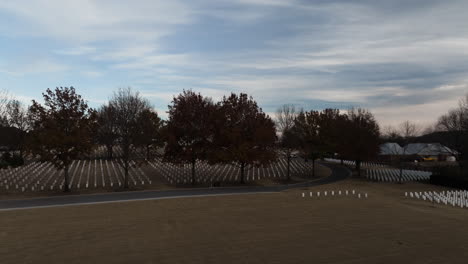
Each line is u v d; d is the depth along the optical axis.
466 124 54.00
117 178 41.16
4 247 15.41
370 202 28.45
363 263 13.53
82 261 13.66
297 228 19.06
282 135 63.25
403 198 32.12
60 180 38.28
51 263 13.43
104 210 23.91
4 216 21.84
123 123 44.06
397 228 19.23
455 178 40.16
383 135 96.25
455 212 24.95
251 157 42.81
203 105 43.31
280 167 58.62
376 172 52.78
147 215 22.28
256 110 46.84
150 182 39.88
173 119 42.72
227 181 43.50
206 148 42.47
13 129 52.28
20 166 47.25
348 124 55.25
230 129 43.16
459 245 16.02
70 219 21.00
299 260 13.81
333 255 14.45
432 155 77.62
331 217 22.09
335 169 61.47
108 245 15.73
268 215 22.56
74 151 33.62
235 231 18.31
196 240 16.59
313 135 55.31
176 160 41.66
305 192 34.66
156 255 14.38
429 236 17.53
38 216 21.86
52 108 34.12
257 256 14.28
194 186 39.09
